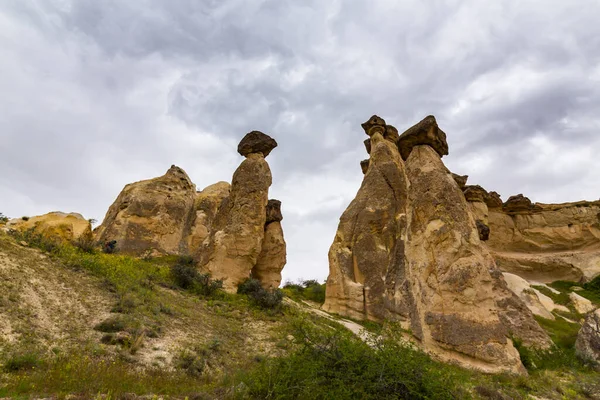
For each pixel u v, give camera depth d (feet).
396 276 64.75
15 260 44.75
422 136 74.02
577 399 43.01
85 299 42.27
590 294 117.80
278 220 90.07
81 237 72.18
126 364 31.04
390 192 73.82
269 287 82.53
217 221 82.69
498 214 151.33
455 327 52.70
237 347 43.11
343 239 74.18
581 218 148.46
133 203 120.47
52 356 29.27
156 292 54.08
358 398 23.95
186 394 25.05
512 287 94.27
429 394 25.13
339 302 69.46
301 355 27.50
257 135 85.61
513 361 49.60
